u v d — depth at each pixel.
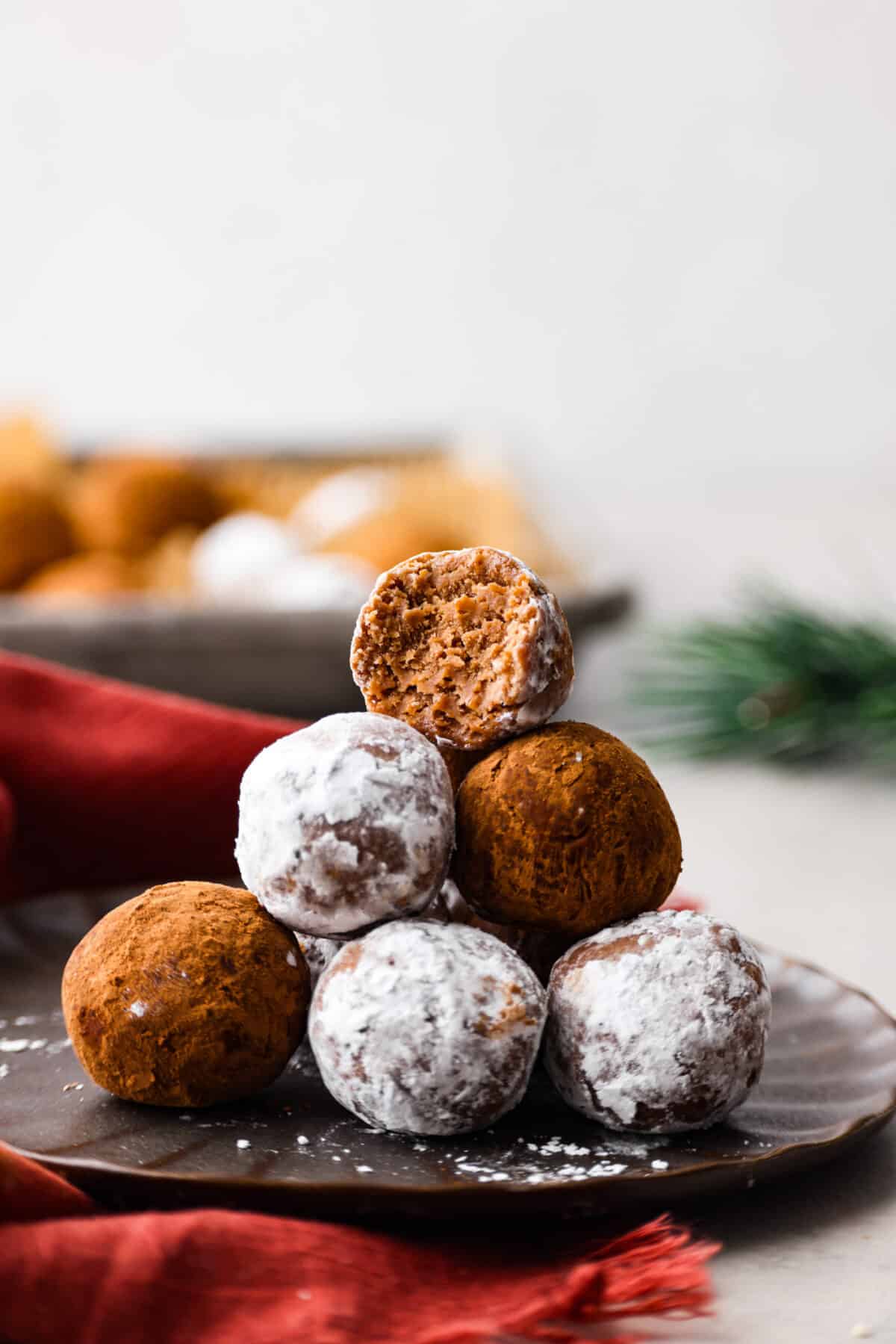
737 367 1.17
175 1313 0.32
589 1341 0.32
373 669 0.38
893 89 1.10
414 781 0.36
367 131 1.25
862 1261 0.34
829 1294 0.33
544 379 1.23
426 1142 0.35
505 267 1.23
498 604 0.38
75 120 1.30
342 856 0.36
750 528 1.17
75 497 1.05
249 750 0.50
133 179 1.30
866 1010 0.40
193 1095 0.36
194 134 1.29
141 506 0.95
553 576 0.95
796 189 1.14
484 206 1.23
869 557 1.13
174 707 0.51
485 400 1.25
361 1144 0.35
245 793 0.37
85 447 1.21
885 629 0.84
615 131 1.18
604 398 1.21
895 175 1.11
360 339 1.29
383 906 0.36
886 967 0.49
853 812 0.71
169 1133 0.36
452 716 0.38
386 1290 0.32
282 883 0.36
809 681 0.82
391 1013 0.35
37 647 0.75
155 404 1.33
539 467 1.22
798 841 0.65
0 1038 0.40
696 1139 0.36
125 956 0.36
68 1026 0.37
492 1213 0.33
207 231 1.30
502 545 0.96
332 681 0.79
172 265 1.31
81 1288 0.31
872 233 1.12
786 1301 0.33
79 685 0.51
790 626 0.83
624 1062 0.35
